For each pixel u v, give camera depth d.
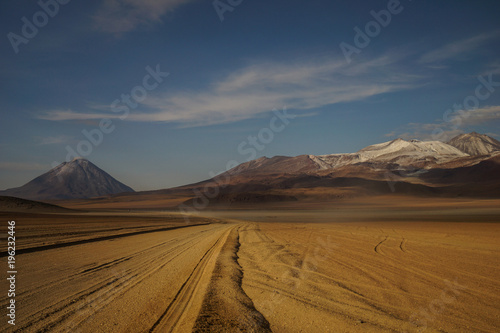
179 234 27.06
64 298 7.38
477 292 7.90
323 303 7.09
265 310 6.66
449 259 12.48
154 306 6.84
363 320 6.08
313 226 35.16
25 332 5.39
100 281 9.10
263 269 10.84
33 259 12.84
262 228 33.09
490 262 11.78
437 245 16.78
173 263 12.06
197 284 8.72
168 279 9.34
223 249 15.61
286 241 19.48
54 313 6.36
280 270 10.53
